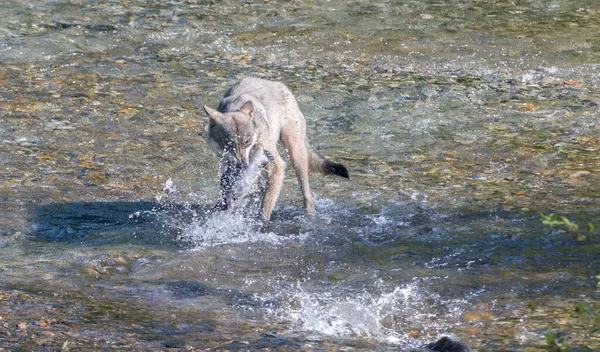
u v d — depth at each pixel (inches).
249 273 711.1
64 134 1107.9
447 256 735.7
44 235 797.2
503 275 682.2
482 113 1212.5
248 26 1615.4
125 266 722.8
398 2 1765.5
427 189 939.3
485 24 1632.6
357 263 732.7
